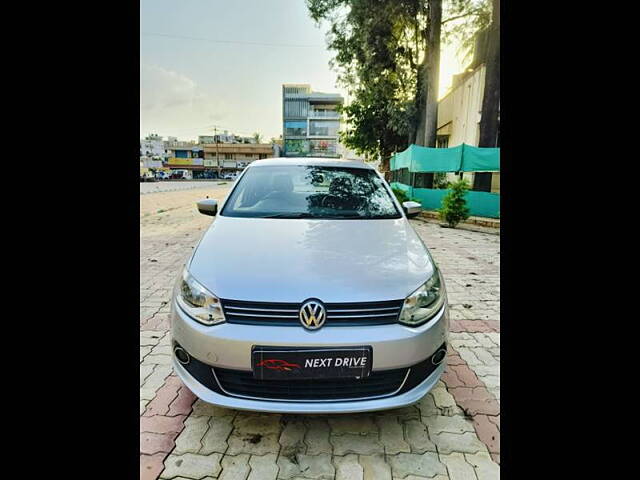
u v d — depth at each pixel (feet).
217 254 6.25
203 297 5.37
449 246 20.16
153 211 34.81
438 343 5.62
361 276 5.64
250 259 6.04
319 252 6.31
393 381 5.36
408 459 5.39
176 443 5.58
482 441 5.72
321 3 43.39
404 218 8.48
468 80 47.21
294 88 179.11
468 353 8.48
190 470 5.13
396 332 5.21
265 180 9.45
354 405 5.17
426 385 5.57
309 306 5.10
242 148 208.33
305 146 180.04
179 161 197.26
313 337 5.03
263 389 5.23
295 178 9.54
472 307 11.32
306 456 5.42
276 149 207.62
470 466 5.25
